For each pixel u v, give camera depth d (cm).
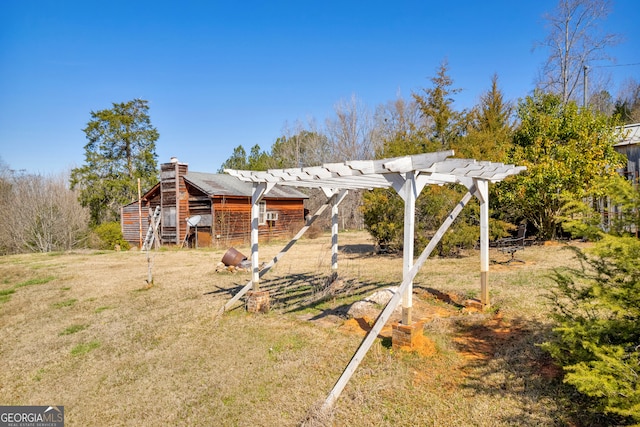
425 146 1230
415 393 363
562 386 348
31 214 2106
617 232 299
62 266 1295
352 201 3033
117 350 528
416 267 447
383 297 657
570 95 2391
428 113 1780
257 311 649
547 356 407
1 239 2102
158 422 355
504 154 1201
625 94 2917
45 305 793
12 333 626
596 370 270
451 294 688
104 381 441
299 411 351
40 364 496
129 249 2070
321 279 884
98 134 3089
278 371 430
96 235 2122
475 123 1755
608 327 290
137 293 856
